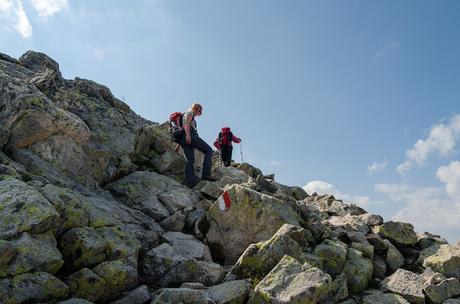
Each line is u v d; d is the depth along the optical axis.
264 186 17.45
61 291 7.24
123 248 8.85
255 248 10.50
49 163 11.59
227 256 12.50
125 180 14.23
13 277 6.80
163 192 13.92
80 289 7.66
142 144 17.25
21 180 8.98
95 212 9.56
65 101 16.27
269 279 8.95
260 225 12.59
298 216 13.47
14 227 7.32
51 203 8.41
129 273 8.34
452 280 11.13
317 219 14.08
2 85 11.61
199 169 18.78
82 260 8.16
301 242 11.41
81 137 12.67
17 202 7.77
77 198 9.41
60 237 8.36
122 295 8.34
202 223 12.92
